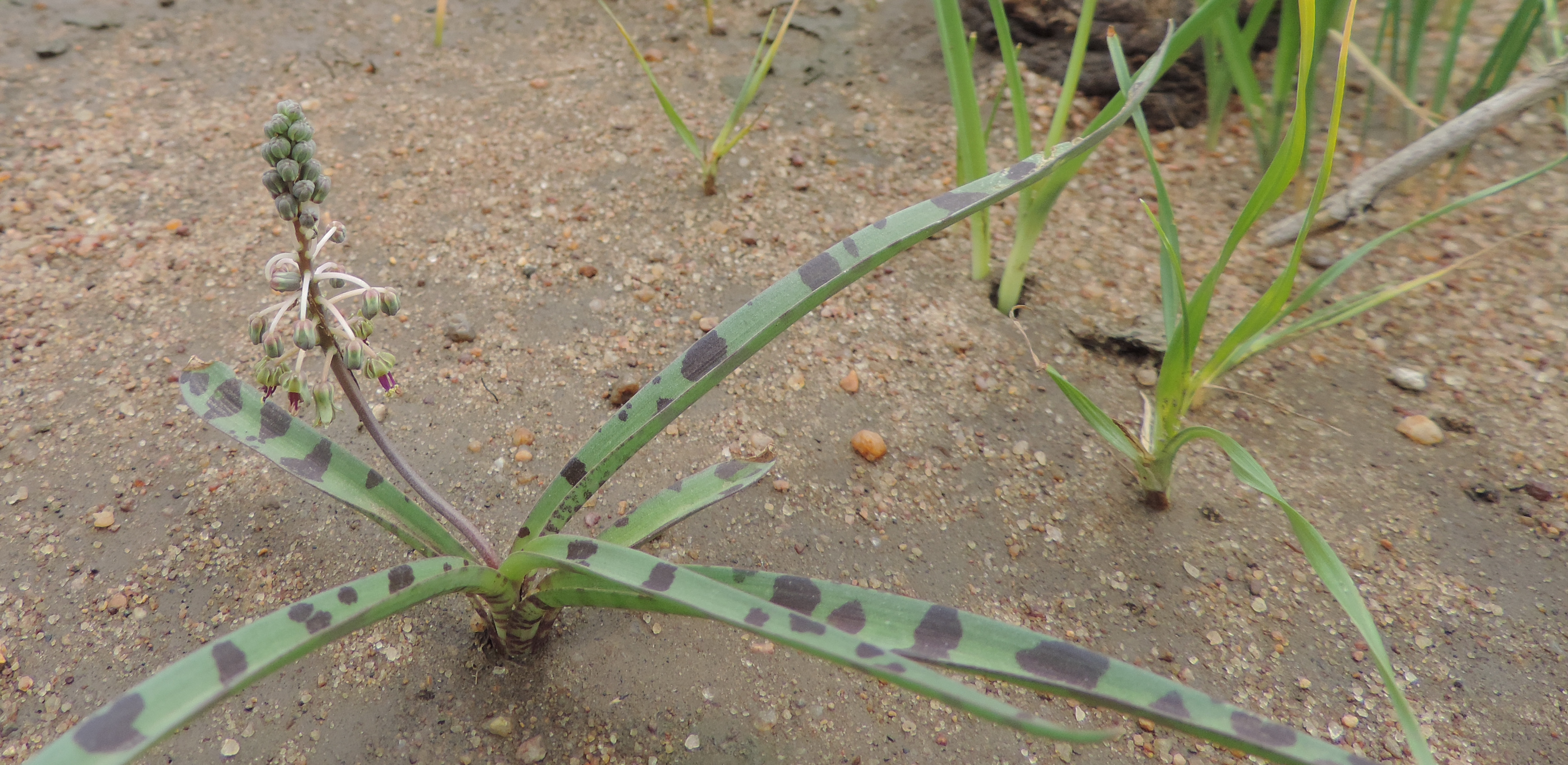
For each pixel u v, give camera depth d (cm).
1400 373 37
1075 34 47
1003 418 36
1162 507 33
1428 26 52
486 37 50
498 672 28
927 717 28
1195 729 20
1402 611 31
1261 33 49
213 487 32
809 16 53
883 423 35
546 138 44
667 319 38
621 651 29
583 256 40
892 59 50
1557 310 39
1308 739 19
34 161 41
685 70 49
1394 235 33
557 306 38
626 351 37
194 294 37
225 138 43
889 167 44
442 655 29
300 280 22
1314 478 34
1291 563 32
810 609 23
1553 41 38
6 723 27
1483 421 36
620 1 53
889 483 34
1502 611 31
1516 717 29
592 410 35
